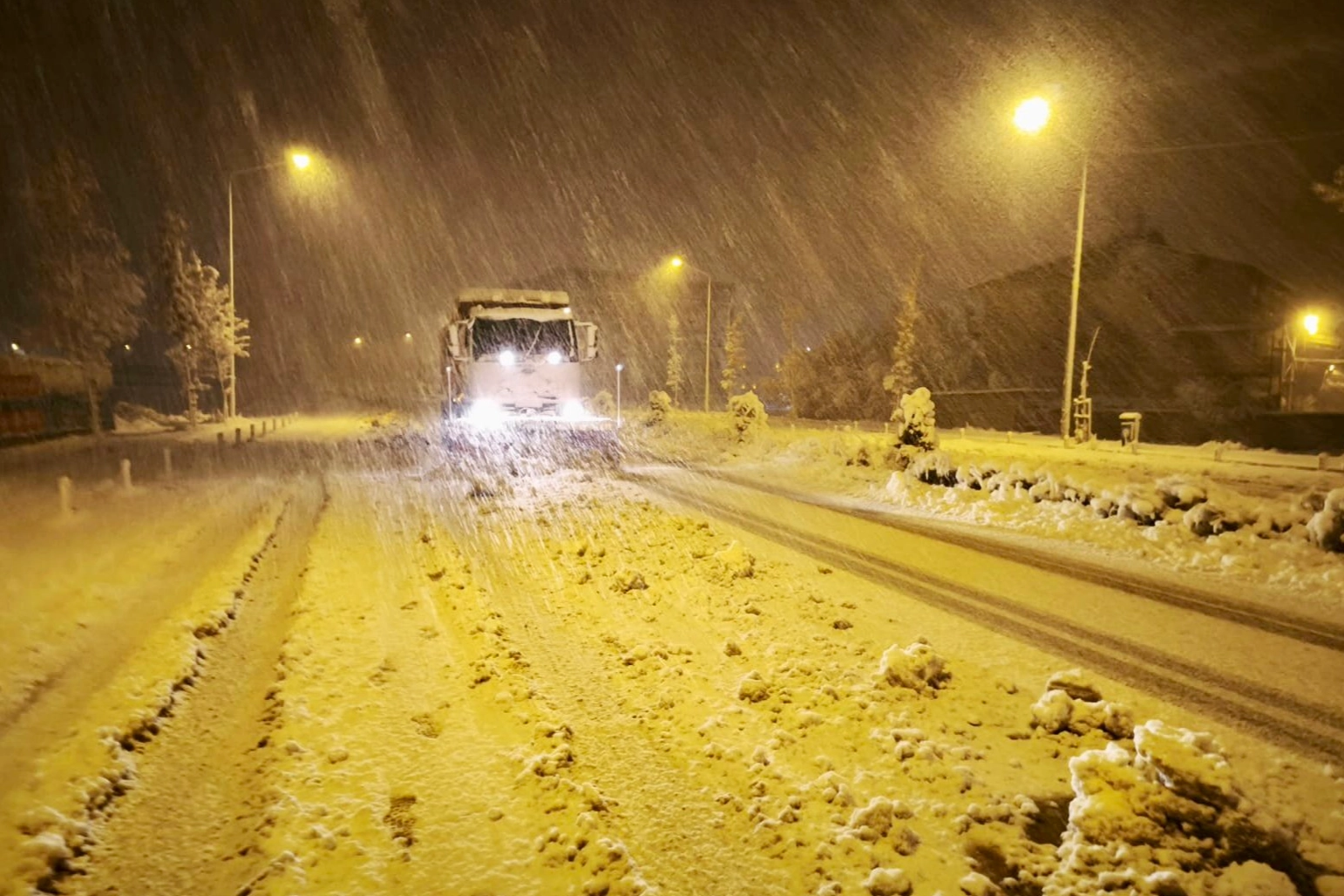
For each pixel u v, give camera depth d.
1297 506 11.50
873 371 58.66
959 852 3.92
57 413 31.28
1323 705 5.74
